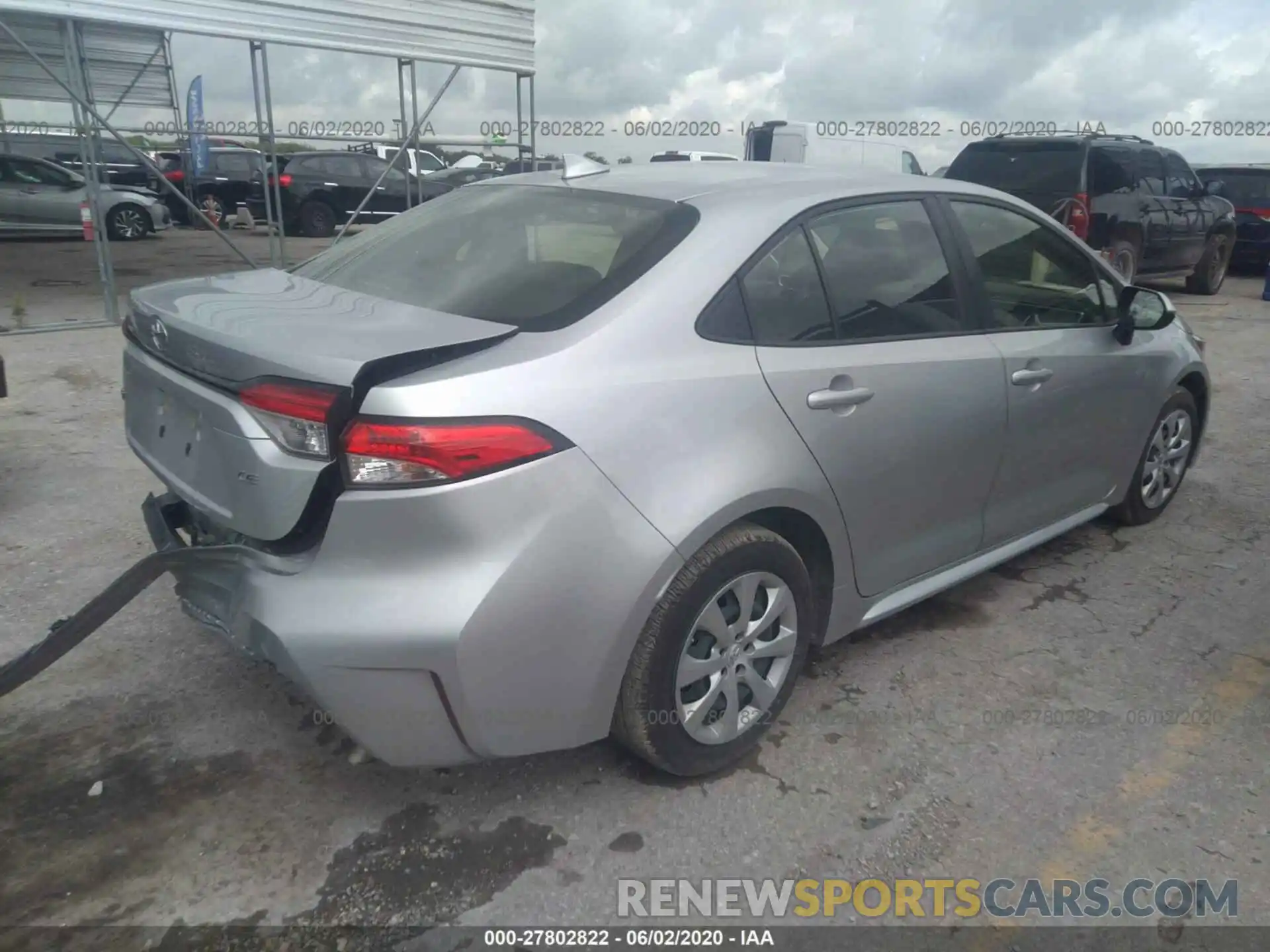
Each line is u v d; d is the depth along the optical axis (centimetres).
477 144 1230
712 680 273
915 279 328
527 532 226
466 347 232
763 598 283
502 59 1184
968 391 330
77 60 981
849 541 304
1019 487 374
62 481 502
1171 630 379
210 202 2012
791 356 280
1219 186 1337
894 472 310
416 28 1097
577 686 243
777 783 284
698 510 250
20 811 263
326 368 219
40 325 902
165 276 1307
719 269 271
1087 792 283
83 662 333
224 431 239
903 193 335
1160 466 472
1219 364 874
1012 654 358
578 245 281
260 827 260
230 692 319
